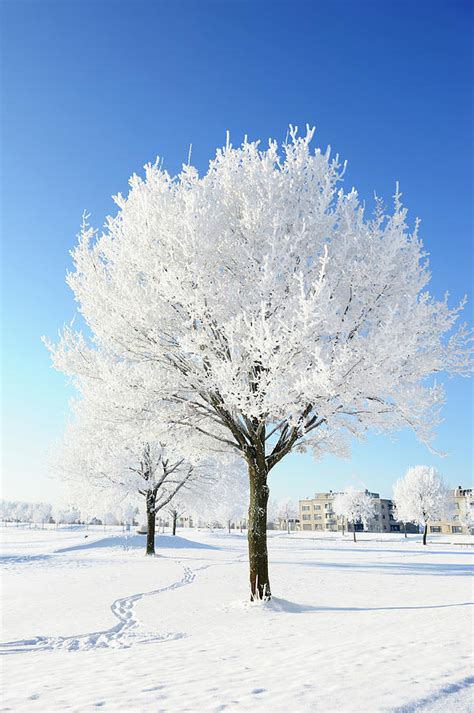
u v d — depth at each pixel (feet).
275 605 37.73
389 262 36.22
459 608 34.24
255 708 12.09
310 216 37.29
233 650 21.63
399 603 40.27
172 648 23.29
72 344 44.50
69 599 42.86
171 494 96.43
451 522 360.48
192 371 40.09
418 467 211.41
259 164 39.91
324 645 21.49
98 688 15.21
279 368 33.24
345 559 101.50
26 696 14.49
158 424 42.04
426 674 14.82
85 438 91.30
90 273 41.50
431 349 38.63
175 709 12.37
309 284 35.50
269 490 41.47
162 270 35.91
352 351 33.94
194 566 74.90
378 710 11.54
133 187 42.47
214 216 36.73
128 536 127.13
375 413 37.42
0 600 43.45
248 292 37.35
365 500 284.82
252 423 41.01
